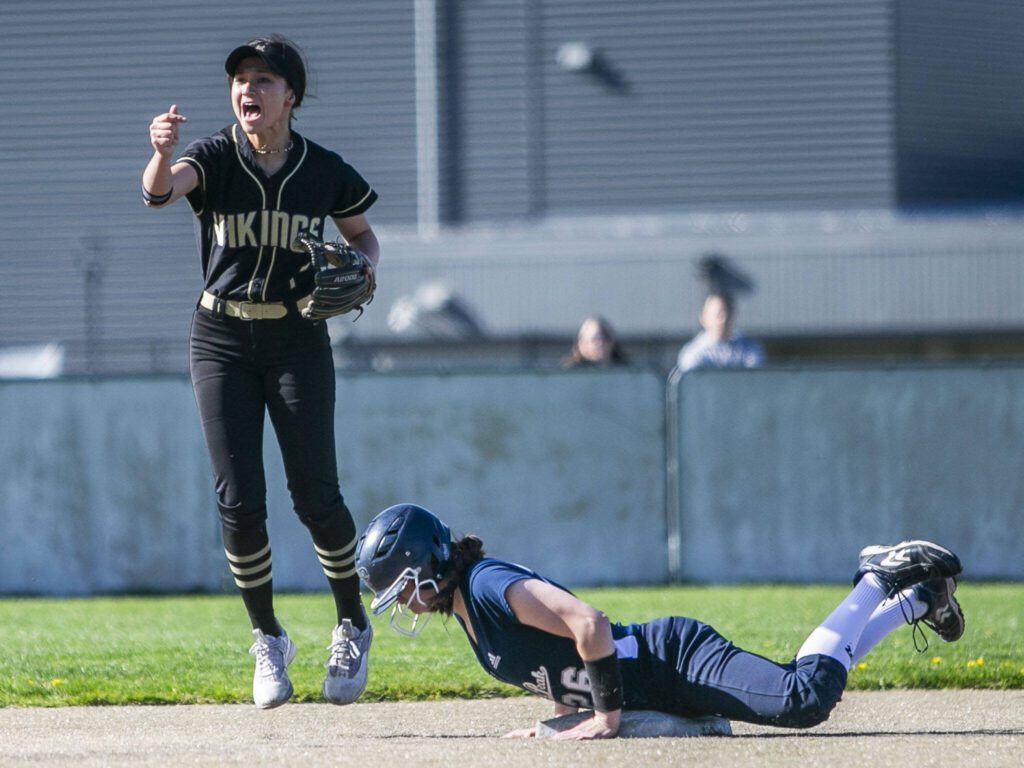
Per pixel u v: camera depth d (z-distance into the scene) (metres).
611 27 84.69
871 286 72.81
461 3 85.81
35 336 89.56
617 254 74.38
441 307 74.31
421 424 37.16
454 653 22.86
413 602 15.19
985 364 36.97
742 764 13.12
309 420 16.25
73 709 18.14
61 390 36.88
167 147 15.22
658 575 37.09
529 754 13.73
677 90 84.19
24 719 17.27
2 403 36.88
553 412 37.12
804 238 73.38
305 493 16.48
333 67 87.06
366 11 87.00
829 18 83.25
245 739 15.58
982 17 87.69
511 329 74.69
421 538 15.04
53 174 89.88
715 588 36.22
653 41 84.31
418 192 86.25
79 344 87.81
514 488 37.16
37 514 36.84
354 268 15.89
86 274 89.31
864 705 18.06
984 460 36.97
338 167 16.45
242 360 16.19
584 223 84.62
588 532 37.12
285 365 16.23
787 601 31.12
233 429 16.19
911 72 84.38
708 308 40.97
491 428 37.16
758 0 83.62
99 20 90.12
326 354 16.55
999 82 88.19
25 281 89.75
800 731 15.92
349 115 86.75
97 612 30.97
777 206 83.50
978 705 18.12
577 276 74.75
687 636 15.47
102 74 90.06
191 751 14.34
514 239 75.19
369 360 74.31
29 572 36.84
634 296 74.31
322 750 14.23
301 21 87.88
